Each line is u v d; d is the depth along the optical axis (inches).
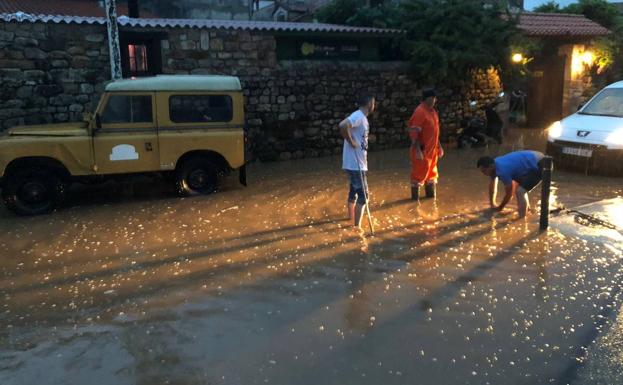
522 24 624.4
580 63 661.3
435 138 287.6
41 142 279.3
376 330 149.2
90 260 210.7
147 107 300.5
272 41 437.1
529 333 146.2
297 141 458.9
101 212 285.3
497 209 270.4
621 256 202.1
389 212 271.9
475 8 509.4
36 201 284.2
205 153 318.3
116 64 375.2
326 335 146.9
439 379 125.5
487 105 525.7
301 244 223.8
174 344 144.0
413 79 508.1
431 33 506.3
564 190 313.9
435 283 180.4
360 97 235.9
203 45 413.1
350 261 202.7
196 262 205.6
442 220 255.3
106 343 145.6
